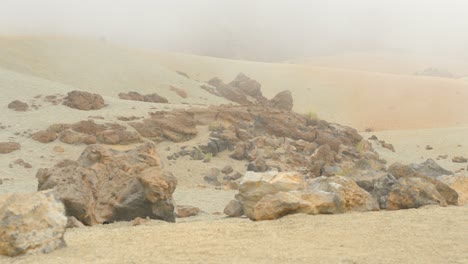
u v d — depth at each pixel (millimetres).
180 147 39000
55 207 10828
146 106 48062
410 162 45719
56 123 40125
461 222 12508
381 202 17109
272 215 13781
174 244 10789
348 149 43156
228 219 15867
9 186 28141
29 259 9766
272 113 46375
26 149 35875
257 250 10102
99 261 9391
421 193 16188
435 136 56094
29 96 48562
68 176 17453
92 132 38969
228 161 38125
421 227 12016
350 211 15086
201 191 30625
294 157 38312
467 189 19297
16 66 69062
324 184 15828
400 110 78562
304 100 81062
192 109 44906
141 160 20891
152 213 18000
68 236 12547
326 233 11656
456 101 81875
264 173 16656
